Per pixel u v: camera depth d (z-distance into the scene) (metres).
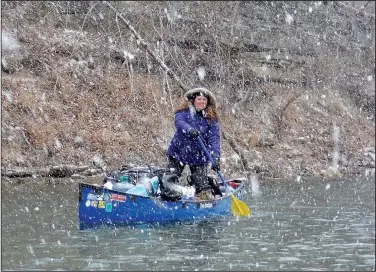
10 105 13.23
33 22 16.09
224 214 8.60
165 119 15.16
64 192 10.43
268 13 20.52
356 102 21.23
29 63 14.84
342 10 23.61
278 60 19.20
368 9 26.39
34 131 12.90
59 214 8.30
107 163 13.12
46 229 7.21
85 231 7.15
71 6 17.06
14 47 14.87
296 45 20.41
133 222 7.59
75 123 13.84
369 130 20.02
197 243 6.59
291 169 15.38
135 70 16.06
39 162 12.28
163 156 14.12
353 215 9.02
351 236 7.30
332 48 22.00
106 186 8.06
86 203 7.26
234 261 5.82
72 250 6.12
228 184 10.59
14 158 12.02
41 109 13.64
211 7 18.53
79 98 14.59
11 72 14.31
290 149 16.59
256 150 15.84
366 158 17.81
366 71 22.34
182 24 17.38
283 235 7.23
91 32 16.67
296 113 18.42
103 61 15.88
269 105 17.86
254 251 6.29
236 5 18.25
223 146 15.16
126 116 14.73
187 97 8.37
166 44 15.79
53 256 5.85
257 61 18.62
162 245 6.45
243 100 17.25
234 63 17.84
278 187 12.62
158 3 17.33
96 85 15.17
